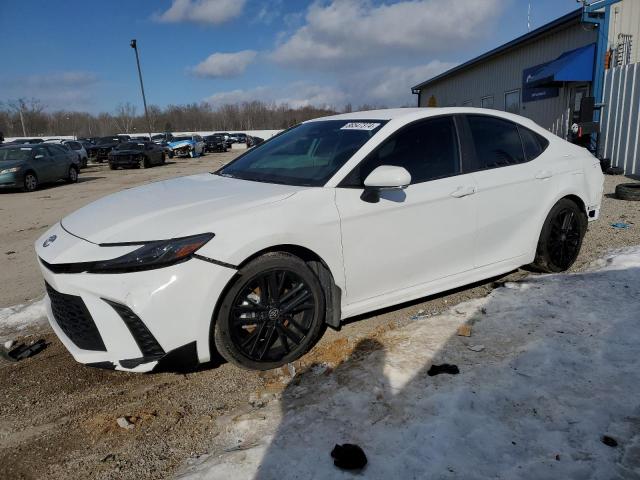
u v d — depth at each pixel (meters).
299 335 3.12
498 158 3.98
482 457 2.21
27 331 3.93
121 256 2.65
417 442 2.31
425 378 2.83
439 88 24.48
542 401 2.58
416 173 3.51
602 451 2.21
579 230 4.52
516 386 2.71
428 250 3.54
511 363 2.95
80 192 14.62
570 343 3.14
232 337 2.86
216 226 2.78
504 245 4.02
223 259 2.73
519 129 4.24
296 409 2.65
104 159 30.88
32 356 3.51
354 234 3.19
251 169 3.86
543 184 4.16
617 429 2.35
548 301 3.77
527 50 15.82
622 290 3.88
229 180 3.69
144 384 3.06
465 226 3.70
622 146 10.84
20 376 3.22
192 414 2.73
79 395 2.98
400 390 2.73
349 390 2.77
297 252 3.13
